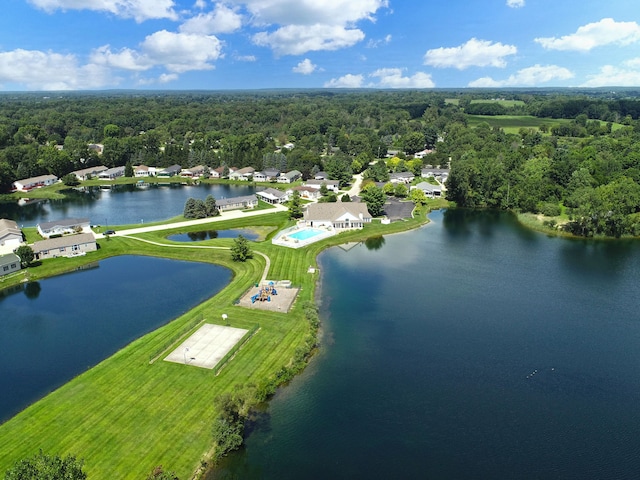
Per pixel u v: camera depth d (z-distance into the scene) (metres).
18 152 196.00
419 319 70.81
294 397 51.62
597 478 40.59
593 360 59.59
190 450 42.97
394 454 43.41
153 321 69.69
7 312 73.00
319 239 110.69
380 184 180.50
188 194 179.88
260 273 87.19
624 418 48.50
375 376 55.69
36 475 30.19
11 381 54.53
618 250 107.56
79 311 73.19
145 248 103.88
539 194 144.12
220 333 63.72
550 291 82.31
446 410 49.59
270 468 41.75
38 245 95.81
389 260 98.94
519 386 54.03
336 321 69.94
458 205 158.00
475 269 93.69
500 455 43.28
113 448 42.78
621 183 123.38
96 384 52.03
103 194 179.62
